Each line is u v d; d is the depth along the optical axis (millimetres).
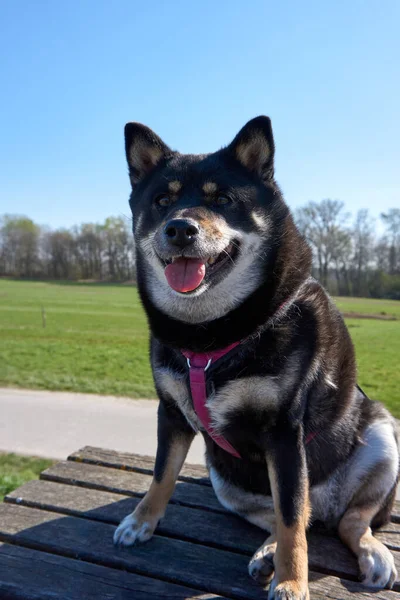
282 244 571
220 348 526
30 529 583
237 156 620
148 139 669
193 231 542
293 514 497
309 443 565
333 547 559
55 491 667
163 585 504
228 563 532
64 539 566
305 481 511
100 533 578
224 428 545
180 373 558
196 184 604
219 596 492
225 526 595
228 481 600
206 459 633
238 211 584
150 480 693
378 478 584
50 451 1149
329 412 570
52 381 1902
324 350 559
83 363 2334
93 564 532
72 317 4832
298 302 555
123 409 1515
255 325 524
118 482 686
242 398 527
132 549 551
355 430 599
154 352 587
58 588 497
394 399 1644
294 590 467
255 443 542
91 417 1426
